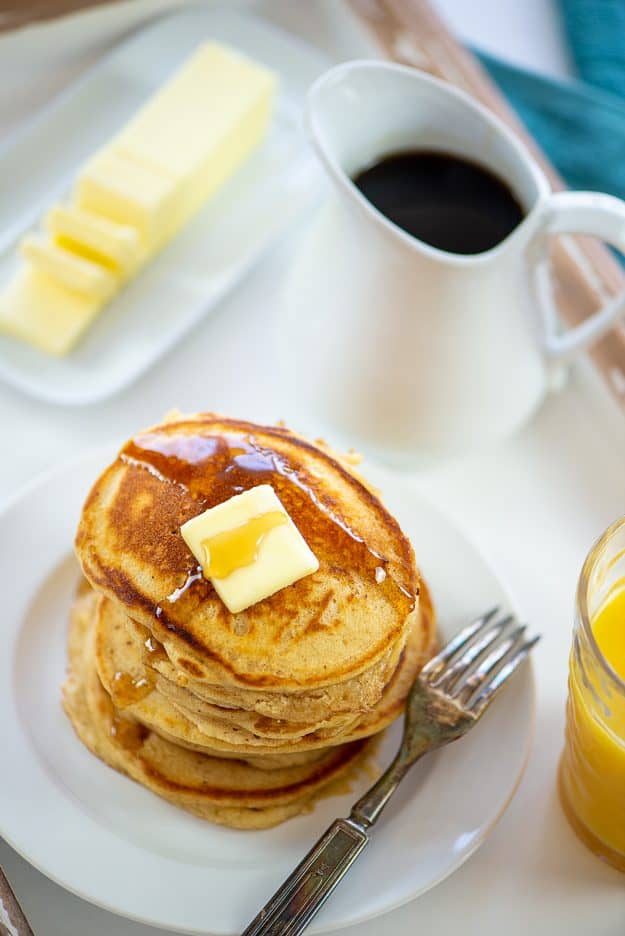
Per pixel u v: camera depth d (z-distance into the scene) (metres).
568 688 0.56
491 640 0.57
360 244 0.58
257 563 0.52
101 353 0.66
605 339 0.67
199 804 0.55
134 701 0.54
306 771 0.56
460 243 0.59
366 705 0.53
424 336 0.59
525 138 0.71
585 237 0.69
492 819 0.55
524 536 0.64
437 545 0.60
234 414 0.66
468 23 0.78
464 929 0.56
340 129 0.60
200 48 0.72
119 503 0.54
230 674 0.51
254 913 0.53
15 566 0.58
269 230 0.70
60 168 0.71
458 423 0.62
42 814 0.54
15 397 0.65
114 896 0.52
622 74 0.77
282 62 0.75
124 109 0.72
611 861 0.57
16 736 0.55
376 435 0.62
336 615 0.52
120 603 0.52
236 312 0.68
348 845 0.53
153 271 0.68
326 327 0.61
